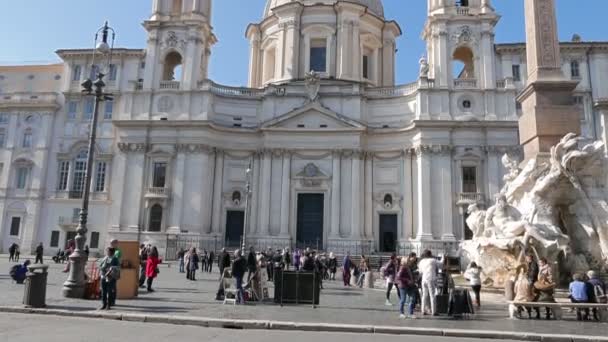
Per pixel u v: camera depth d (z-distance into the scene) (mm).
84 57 47000
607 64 43281
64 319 11891
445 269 13836
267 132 43719
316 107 43406
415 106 42844
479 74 42500
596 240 16406
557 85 18453
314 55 49406
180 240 40281
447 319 12594
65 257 36625
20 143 46312
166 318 11977
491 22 42906
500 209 17672
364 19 50125
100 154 44750
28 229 44250
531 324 11852
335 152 42969
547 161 17797
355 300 17328
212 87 44688
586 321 12375
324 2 49125
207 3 47156
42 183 45062
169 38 44844
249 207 43344
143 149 42875
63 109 46531
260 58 53312
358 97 44188
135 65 46625
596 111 42562
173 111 43438
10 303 13750
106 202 43812
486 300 15859
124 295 16016
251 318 12242
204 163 42281
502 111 41219
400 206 42531
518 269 14805
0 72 48750
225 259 21031
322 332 10992
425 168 40906
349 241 41094
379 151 43812
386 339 10148
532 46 19297
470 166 41125
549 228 16188
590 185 17062
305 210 43406
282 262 25297
